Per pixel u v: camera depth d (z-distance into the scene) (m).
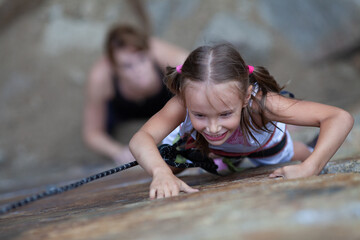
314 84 8.52
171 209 1.61
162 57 6.43
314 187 1.58
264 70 2.54
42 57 9.29
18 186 5.45
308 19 8.86
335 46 8.67
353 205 1.24
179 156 2.79
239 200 1.57
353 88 8.25
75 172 6.46
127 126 7.72
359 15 8.47
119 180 4.23
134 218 1.57
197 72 2.25
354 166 2.57
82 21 9.77
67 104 8.84
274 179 2.21
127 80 6.58
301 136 4.52
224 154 2.91
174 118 2.58
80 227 1.59
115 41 6.23
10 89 8.99
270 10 9.07
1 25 9.55
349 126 2.43
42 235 1.57
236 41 8.72
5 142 8.42
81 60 9.29
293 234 1.09
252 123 2.59
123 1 10.08
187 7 9.33
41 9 9.73
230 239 1.12
